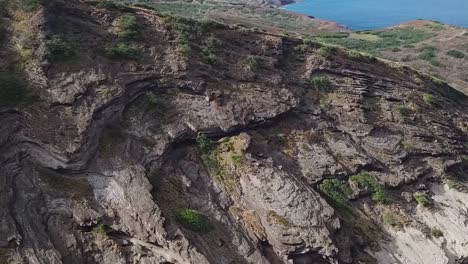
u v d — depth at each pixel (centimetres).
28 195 1920
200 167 2417
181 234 1977
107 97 2314
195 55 2819
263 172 2420
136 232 1962
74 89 2262
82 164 2067
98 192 2039
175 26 2902
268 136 2730
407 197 2847
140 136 2339
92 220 1959
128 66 2542
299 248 2214
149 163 2258
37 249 1781
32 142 2036
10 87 2142
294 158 2692
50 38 2395
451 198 2991
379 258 2475
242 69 2941
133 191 2056
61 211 1950
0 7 2441
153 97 2509
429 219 2778
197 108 2586
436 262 2552
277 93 2912
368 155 2941
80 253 1886
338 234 2347
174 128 2445
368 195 2762
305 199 2375
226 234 2173
